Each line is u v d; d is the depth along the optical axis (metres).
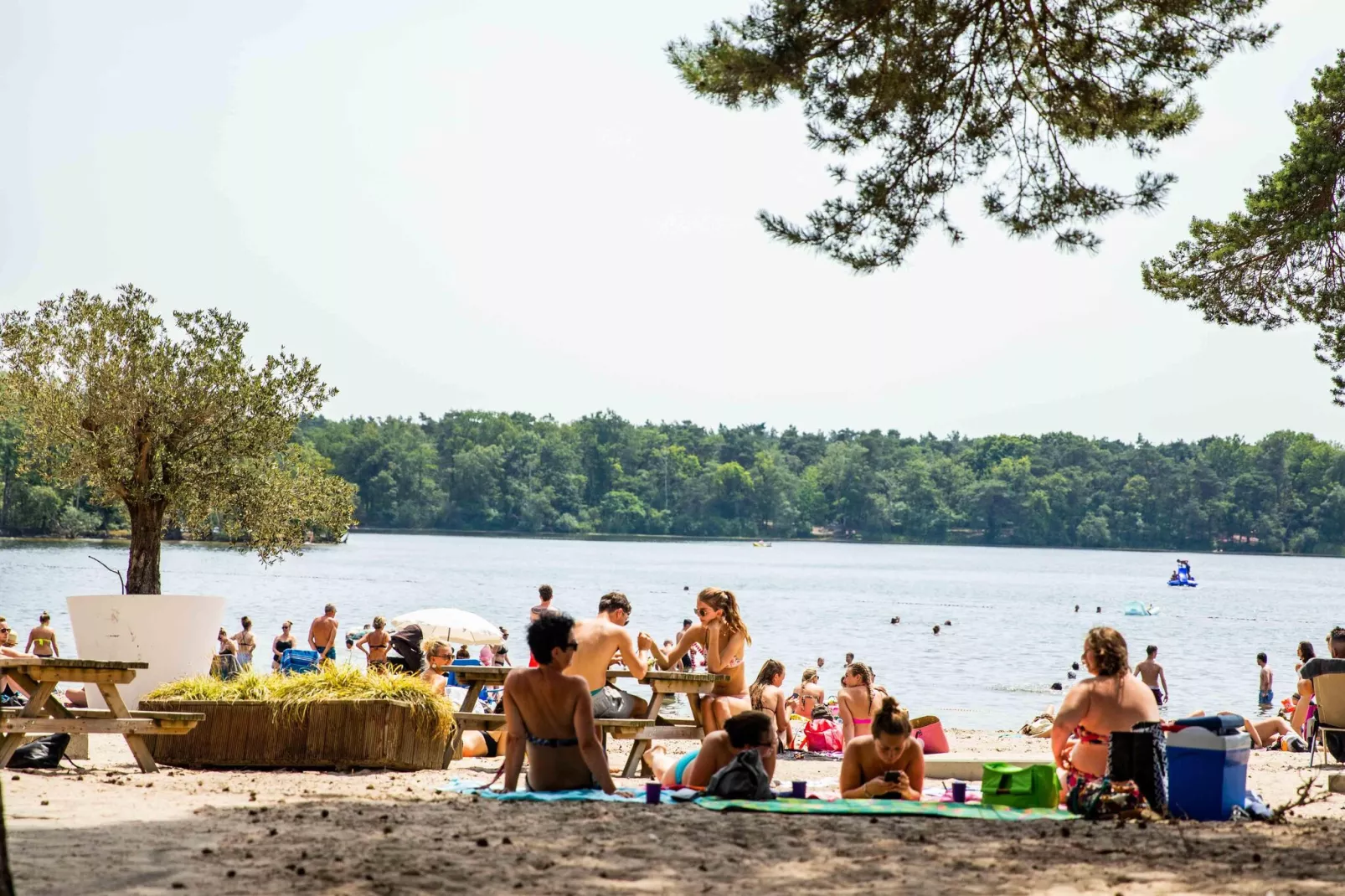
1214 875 7.21
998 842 8.24
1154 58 13.59
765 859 7.55
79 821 8.45
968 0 13.55
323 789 10.84
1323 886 6.93
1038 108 14.42
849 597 87.69
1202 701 33.97
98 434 26.41
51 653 26.56
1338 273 21.94
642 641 13.94
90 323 27.02
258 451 28.00
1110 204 14.09
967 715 28.27
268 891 6.44
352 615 57.03
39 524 132.38
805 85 13.42
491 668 13.84
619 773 13.18
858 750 10.76
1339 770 16.03
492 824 8.51
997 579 127.12
